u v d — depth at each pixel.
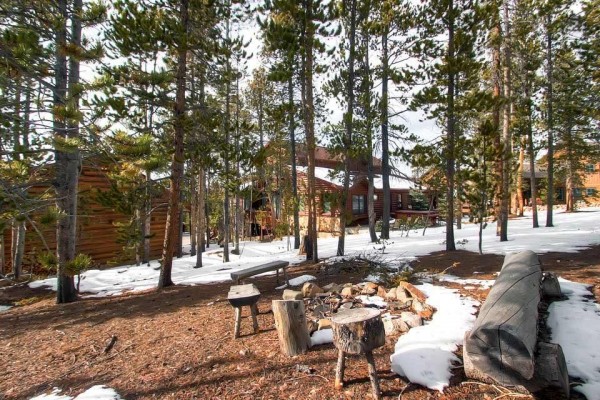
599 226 11.89
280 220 17.92
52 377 3.48
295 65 8.71
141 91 6.81
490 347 2.40
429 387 2.73
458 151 8.50
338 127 10.12
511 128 13.36
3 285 9.07
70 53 5.19
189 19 7.45
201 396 2.88
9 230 11.36
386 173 13.75
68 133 5.97
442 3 8.56
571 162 21.59
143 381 3.22
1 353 4.29
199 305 5.71
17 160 5.17
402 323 3.84
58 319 5.74
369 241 13.09
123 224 7.59
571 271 5.80
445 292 4.95
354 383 2.87
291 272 7.80
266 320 4.59
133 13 6.76
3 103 4.70
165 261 7.78
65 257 6.92
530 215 21.94
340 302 4.79
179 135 7.50
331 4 8.10
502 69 11.09
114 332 4.73
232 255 14.16
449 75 8.65
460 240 10.67
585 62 8.89
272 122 13.73
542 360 2.42
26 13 4.95
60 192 6.76
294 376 3.07
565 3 9.79
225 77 8.34
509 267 3.79
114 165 5.89
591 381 2.67
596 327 3.48
